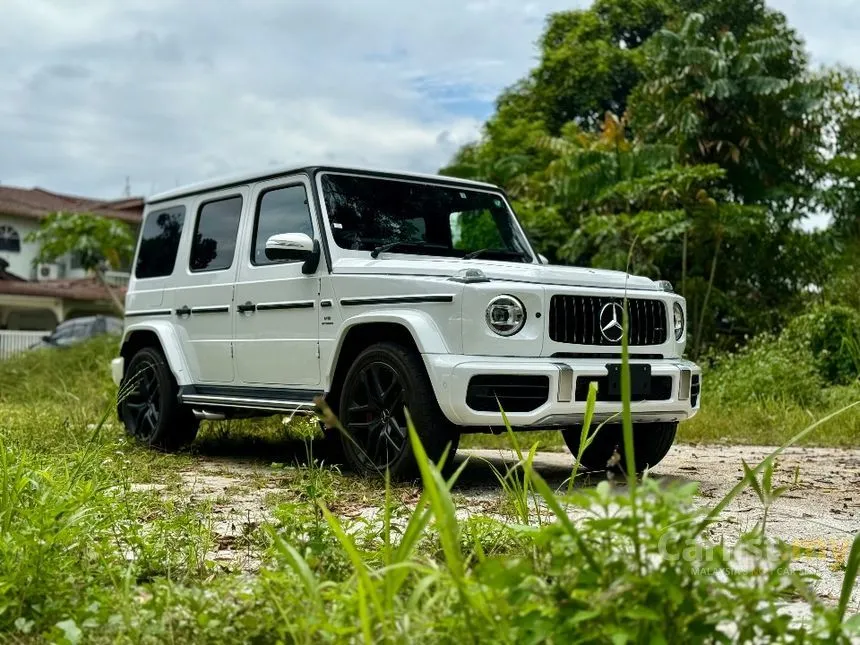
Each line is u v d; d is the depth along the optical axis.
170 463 7.09
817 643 2.04
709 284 16.48
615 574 2.00
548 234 19.98
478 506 5.20
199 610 2.62
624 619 1.96
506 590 2.21
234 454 8.03
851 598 3.44
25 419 9.38
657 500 1.99
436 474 2.09
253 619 2.53
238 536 4.18
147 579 3.37
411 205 7.10
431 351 5.76
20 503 3.73
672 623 1.96
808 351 14.23
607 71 35.03
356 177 7.01
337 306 6.44
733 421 11.07
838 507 5.63
